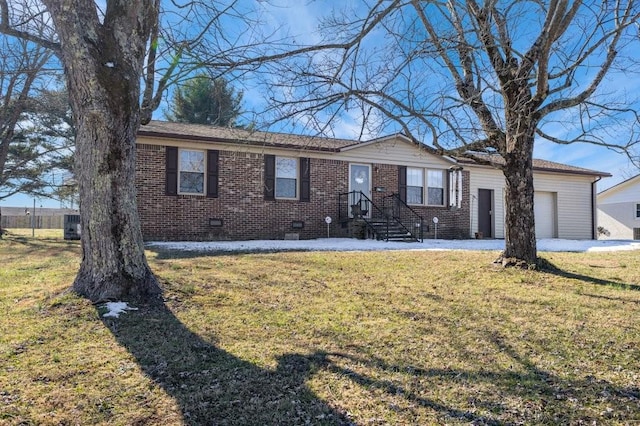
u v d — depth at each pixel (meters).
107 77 4.89
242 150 14.10
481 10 6.02
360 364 3.47
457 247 11.95
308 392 2.98
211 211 13.68
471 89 7.03
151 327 4.24
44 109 17.95
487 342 3.97
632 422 2.61
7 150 17.62
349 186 15.81
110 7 5.00
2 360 3.40
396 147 16.53
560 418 2.66
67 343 3.79
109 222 4.99
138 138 12.78
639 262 8.45
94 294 4.90
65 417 2.59
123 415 2.63
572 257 9.36
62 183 21.55
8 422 2.51
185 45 6.29
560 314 4.85
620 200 25.52
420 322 4.55
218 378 3.18
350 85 5.73
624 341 3.98
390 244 12.78
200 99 17.66
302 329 4.31
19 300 5.12
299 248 10.77
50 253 10.71
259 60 5.49
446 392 3.00
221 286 5.91
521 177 7.37
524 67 6.24
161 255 8.83
